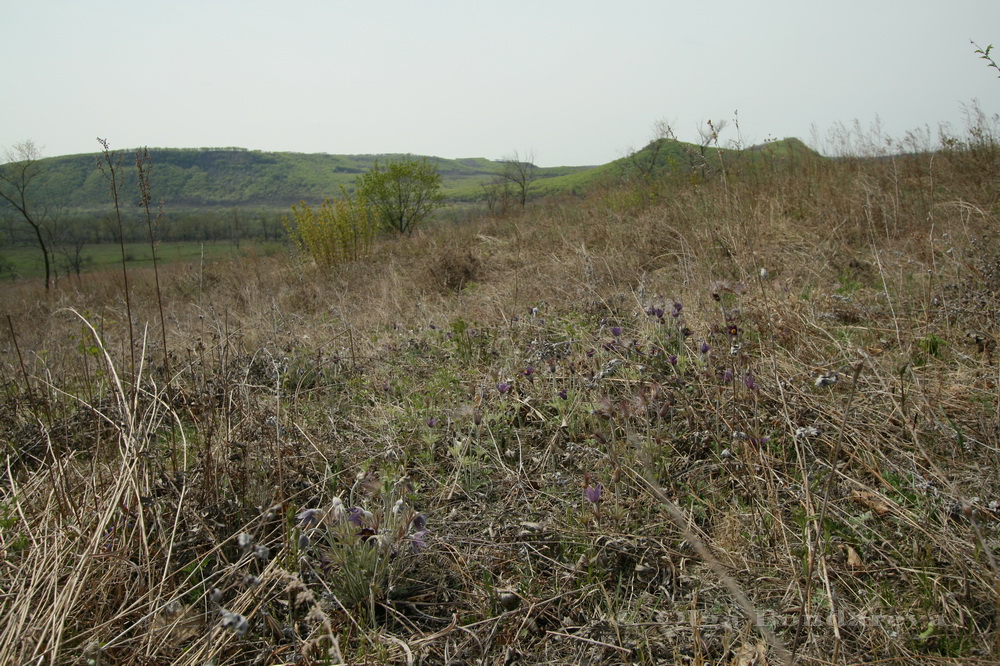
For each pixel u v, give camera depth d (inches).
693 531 94.4
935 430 107.8
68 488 102.7
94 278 653.3
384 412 144.3
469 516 107.0
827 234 245.4
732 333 137.3
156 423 130.7
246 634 80.4
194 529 95.3
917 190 282.7
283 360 175.3
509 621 81.9
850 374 130.0
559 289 235.1
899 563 84.0
